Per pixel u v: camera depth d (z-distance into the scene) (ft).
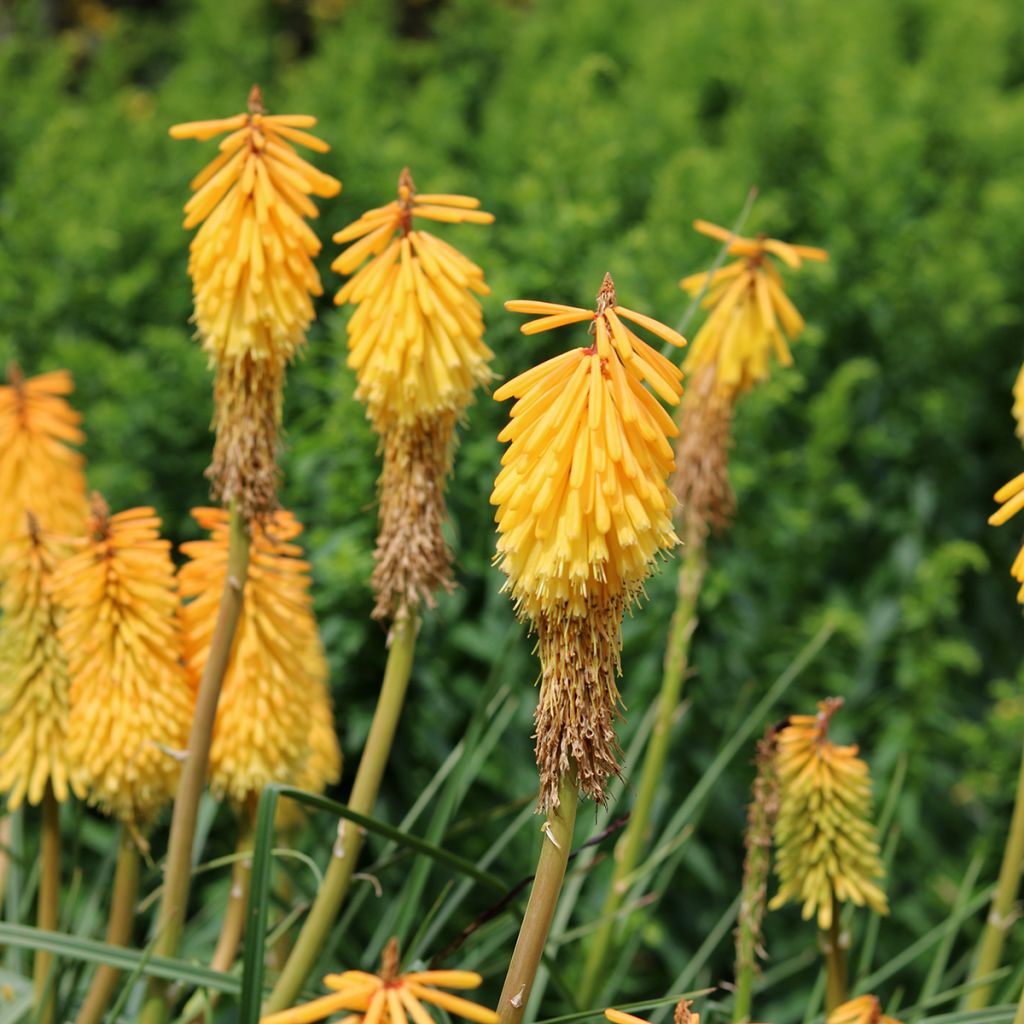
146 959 10.50
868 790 11.69
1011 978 14.85
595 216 20.31
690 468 14.11
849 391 23.68
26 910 14.35
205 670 10.85
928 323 24.12
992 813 22.04
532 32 32.96
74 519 14.76
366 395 10.91
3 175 26.86
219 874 18.11
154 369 22.31
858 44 30.68
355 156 23.22
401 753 18.34
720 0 33.09
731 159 26.18
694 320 20.06
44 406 14.64
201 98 29.19
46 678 11.73
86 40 40.19
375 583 11.07
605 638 8.33
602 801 8.41
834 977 12.11
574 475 7.92
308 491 19.38
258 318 10.46
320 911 10.99
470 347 10.79
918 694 21.71
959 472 24.70
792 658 21.44
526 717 19.16
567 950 18.12
